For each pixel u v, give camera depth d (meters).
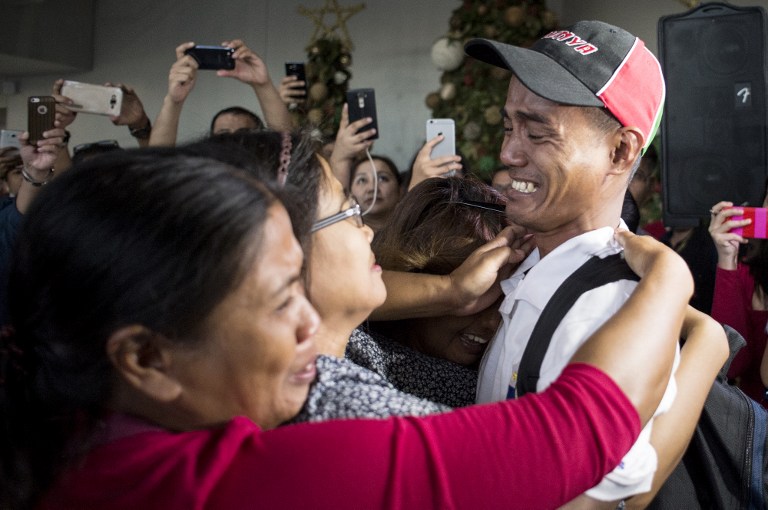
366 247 0.85
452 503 0.59
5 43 6.12
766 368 1.89
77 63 6.61
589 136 0.83
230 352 0.61
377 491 0.59
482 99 4.48
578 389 0.64
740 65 2.38
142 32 6.48
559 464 0.60
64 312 0.60
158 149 0.65
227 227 0.58
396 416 0.67
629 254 0.80
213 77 6.12
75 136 6.80
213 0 6.12
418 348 1.14
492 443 0.61
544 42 0.86
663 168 2.49
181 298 0.58
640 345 0.67
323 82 5.19
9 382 0.63
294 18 5.83
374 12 5.57
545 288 0.85
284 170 0.75
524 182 0.87
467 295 0.95
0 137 3.39
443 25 5.36
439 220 1.11
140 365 0.61
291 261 0.63
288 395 0.67
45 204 0.62
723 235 2.12
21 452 0.63
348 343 1.01
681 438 0.83
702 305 2.44
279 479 0.59
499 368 0.91
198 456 0.60
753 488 1.01
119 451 0.61
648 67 0.85
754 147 2.38
